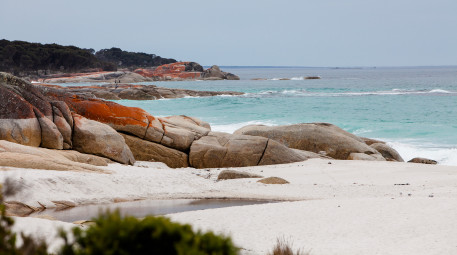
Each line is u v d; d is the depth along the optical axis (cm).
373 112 8138
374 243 1638
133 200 2583
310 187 3069
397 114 7850
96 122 3825
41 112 3575
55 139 3503
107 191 2650
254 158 4197
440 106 8931
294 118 7331
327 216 2050
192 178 3234
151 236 608
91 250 604
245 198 2723
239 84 19088
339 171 3784
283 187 3072
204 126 4825
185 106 9094
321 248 1572
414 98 10506
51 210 2238
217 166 4181
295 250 1531
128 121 4134
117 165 3541
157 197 2673
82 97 4278
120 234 601
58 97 4119
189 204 2519
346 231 1809
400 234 1745
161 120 4356
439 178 3375
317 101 9962
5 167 2673
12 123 3356
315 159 4372
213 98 10819
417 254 1491
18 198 2216
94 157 3438
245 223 1953
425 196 2655
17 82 3650
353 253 1509
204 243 621
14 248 686
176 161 4156
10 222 771
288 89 14838
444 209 2091
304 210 2175
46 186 2467
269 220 2000
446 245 1584
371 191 2917
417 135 5900
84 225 1614
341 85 17562
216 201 2622
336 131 4944
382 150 4769
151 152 4119
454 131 6100
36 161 2836
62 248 658
